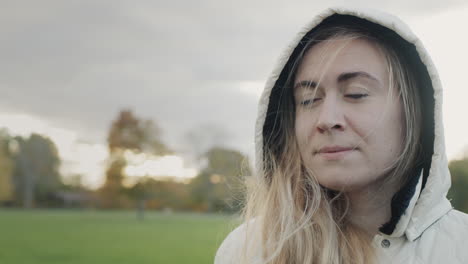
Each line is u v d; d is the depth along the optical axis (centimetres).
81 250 2639
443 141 179
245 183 236
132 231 4269
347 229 195
